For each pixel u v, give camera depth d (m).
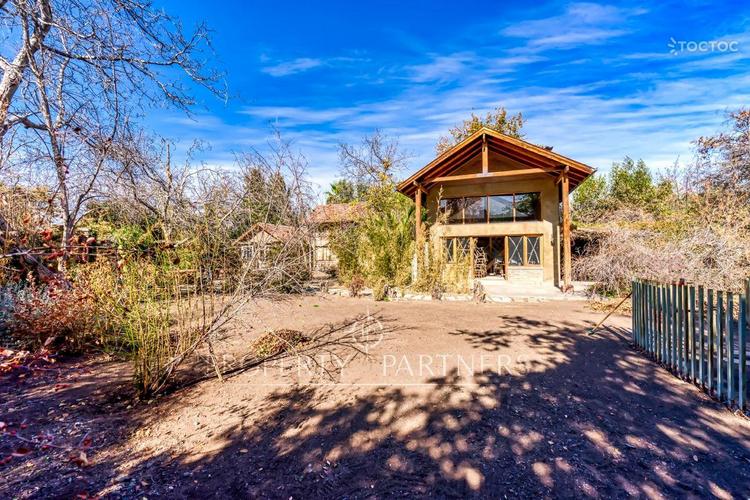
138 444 2.63
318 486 2.13
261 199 4.64
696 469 2.24
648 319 4.65
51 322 4.50
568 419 2.94
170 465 2.36
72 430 2.81
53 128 5.68
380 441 2.64
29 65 5.10
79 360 4.66
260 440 2.68
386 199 17.94
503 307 8.87
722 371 3.34
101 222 7.07
